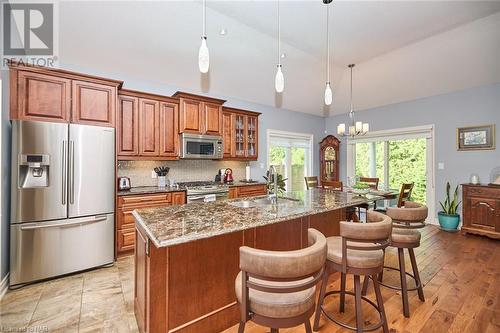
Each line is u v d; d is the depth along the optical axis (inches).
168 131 145.7
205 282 64.3
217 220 63.1
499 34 130.6
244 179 199.6
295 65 170.9
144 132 136.6
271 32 133.8
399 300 85.1
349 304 83.6
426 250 133.1
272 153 225.3
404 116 205.5
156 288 56.7
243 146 185.3
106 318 74.4
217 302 66.6
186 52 140.4
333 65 175.8
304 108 234.1
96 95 111.2
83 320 73.5
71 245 101.7
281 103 216.7
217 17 120.7
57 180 98.4
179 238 48.8
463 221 160.9
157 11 113.2
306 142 250.7
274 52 154.3
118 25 116.1
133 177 146.6
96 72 135.4
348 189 153.9
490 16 120.0
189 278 61.5
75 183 102.3
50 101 100.4
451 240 149.9
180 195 139.3
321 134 261.3
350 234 61.4
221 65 157.6
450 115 181.0
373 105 221.8
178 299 59.9
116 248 116.9
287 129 230.2
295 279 41.8
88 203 105.5
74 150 102.0
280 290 42.8
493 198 147.4
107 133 110.9
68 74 104.3
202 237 51.5
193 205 85.0
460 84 171.2
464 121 174.6
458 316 75.7
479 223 153.4
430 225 185.6
